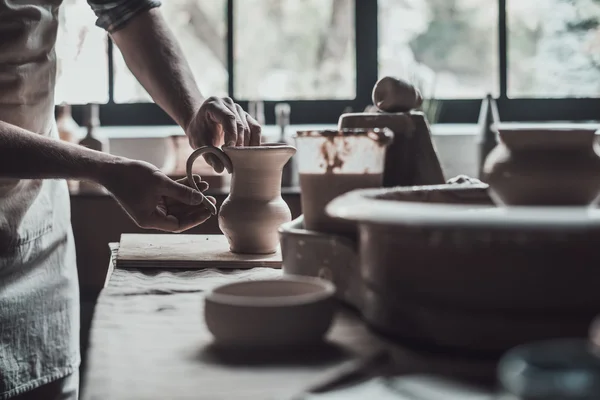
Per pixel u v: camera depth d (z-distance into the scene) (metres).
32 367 1.64
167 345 0.77
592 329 0.63
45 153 1.34
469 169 2.84
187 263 1.29
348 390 0.61
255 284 0.81
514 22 2.90
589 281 0.65
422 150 1.23
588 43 2.90
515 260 0.66
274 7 2.89
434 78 2.94
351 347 0.75
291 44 2.91
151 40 1.72
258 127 1.52
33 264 1.66
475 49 2.92
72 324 1.77
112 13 1.71
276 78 2.92
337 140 0.97
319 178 0.99
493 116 2.57
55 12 1.67
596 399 0.45
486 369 0.65
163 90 1.69
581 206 0.81
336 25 2.90
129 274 1.21
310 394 0.60
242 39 2.89
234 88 2.90
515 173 0.81
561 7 2.89
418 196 0.99
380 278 0.76
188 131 1.60
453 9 2.91
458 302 0.68
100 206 2.46
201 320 0.88
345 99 2.91
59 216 1.76
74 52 2.87
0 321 1.55
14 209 1.57
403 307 0.73
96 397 0.62
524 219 0.62
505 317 0.67
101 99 2.90
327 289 0.77
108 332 0.82
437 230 0.65
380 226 0.71
